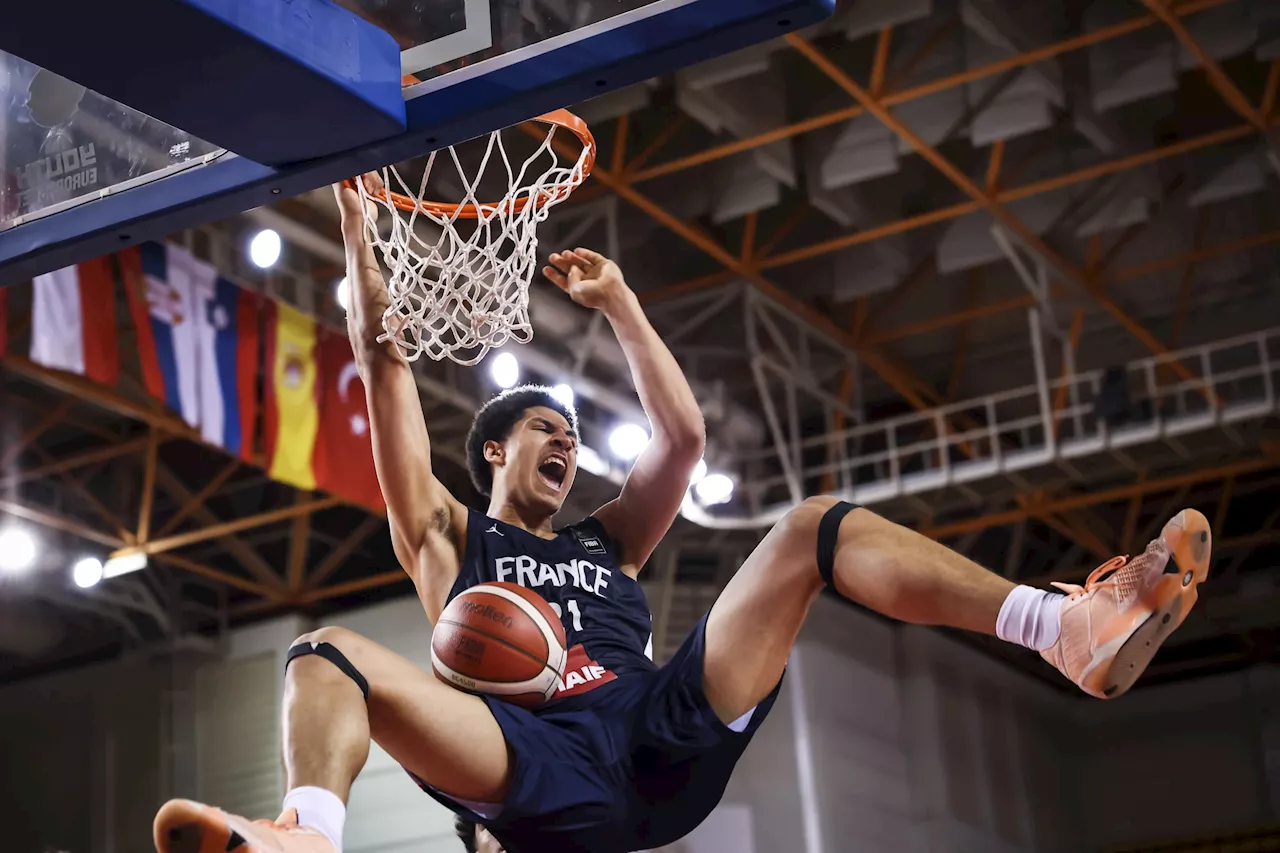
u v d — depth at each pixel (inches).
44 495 673.6
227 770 652.7
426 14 149.8
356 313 178.7
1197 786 788.0
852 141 568.1
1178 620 139.3
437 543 168.4
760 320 655.1
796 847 628.4
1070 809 793.6
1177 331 670.5
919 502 637.9
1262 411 580.7
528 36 145.6
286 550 731.4
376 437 171.0
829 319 676.1
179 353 482.6
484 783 147.4
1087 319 676.7
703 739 153.6
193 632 712.4
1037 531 792.9
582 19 143.9
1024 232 607.8
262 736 650.8
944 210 592.7
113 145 160.1
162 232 159.5
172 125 145.1
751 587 154.1
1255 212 616.1
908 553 147.4
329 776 132.1
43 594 660.7
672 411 182.1
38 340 450.6
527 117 147.5
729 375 682.8
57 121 163.0
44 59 134.0
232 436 490.0
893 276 626.2
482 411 185.0
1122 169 597.9
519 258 204.4
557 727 154.4
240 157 154.4
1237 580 780.6
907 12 503.8
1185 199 612.7
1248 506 781.9
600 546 175.0
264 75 137.7
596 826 153.1
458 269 199.9
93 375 461.1
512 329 201.6
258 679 663.1
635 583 172.9
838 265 636.1
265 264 459.8
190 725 666.2
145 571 691.4
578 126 211.8
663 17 140.4
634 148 561.6
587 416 600.1
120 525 637.3
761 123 543.5
